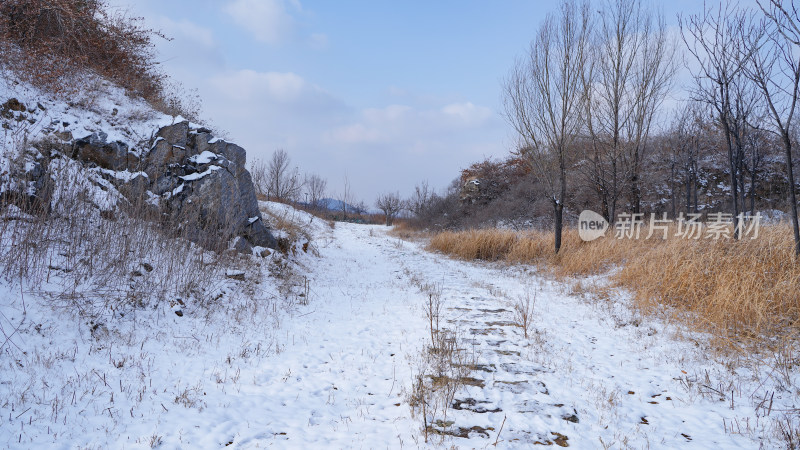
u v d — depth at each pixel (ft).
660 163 71.26
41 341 14.97
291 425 12.55
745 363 16.98
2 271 17.22
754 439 11.85
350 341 20.81
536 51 43.86
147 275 22.02
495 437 11.82
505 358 18.13
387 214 162.30
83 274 19.33
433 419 12.80
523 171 100.63
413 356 18.43
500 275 41.37
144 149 30.55
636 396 14.92
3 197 20.08
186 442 11.24
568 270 38.29
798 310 20.45
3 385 12.39
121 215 24.31
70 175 23.09
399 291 33.01
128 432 11.50
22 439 10.54
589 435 12.10
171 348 17.51
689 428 12.67
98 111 31.24
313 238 58.90
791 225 32.32
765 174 67.92
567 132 44.06
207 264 25.86
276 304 25.75
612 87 50.14
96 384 13.70
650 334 21.56
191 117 41.91
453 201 108.37
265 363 17.63
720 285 23.38
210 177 30.89
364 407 13.89
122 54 37.70
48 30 33.14
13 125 25.34
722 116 30.83
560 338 21.17
